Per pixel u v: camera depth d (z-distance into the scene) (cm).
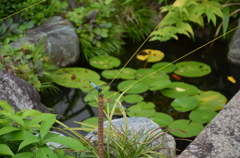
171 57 443
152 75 400
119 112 342
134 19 487
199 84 391
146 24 489
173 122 326
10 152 170
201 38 476
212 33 467
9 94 291
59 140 174
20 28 415
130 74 405
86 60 442
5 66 357
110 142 235
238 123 232
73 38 430
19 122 180
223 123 233
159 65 422
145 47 469
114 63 430
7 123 195
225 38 457
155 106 355
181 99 355
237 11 439
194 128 317
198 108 345
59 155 184
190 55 447
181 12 427
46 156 169
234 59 423
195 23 476
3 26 404
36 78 359
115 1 493
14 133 177
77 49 435
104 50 451
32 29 425
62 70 413
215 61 433
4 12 425
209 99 359
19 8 430
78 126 329
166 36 421
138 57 445
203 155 211
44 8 446
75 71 411
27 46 381
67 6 471
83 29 444
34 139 172
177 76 402
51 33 418
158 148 225
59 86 390
